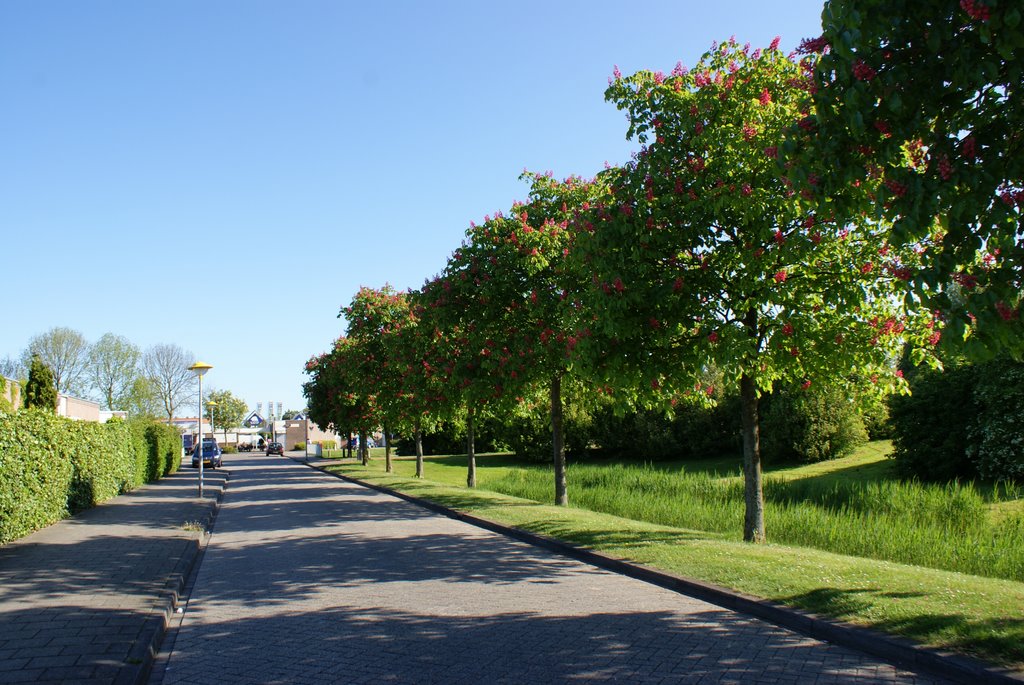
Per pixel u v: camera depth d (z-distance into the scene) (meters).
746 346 9.67
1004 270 5.27
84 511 18.50
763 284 9.84
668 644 6.34
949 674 5.33
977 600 6.78
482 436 56.97
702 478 22.03
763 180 9.58
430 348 22.47
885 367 11.38
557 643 6.45
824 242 9.88
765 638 6.50
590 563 10.63
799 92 9.66
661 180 10.22
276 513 19.34
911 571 8.38
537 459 44.38
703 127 10.23
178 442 44.12
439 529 14.88
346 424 43.19
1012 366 20.41
